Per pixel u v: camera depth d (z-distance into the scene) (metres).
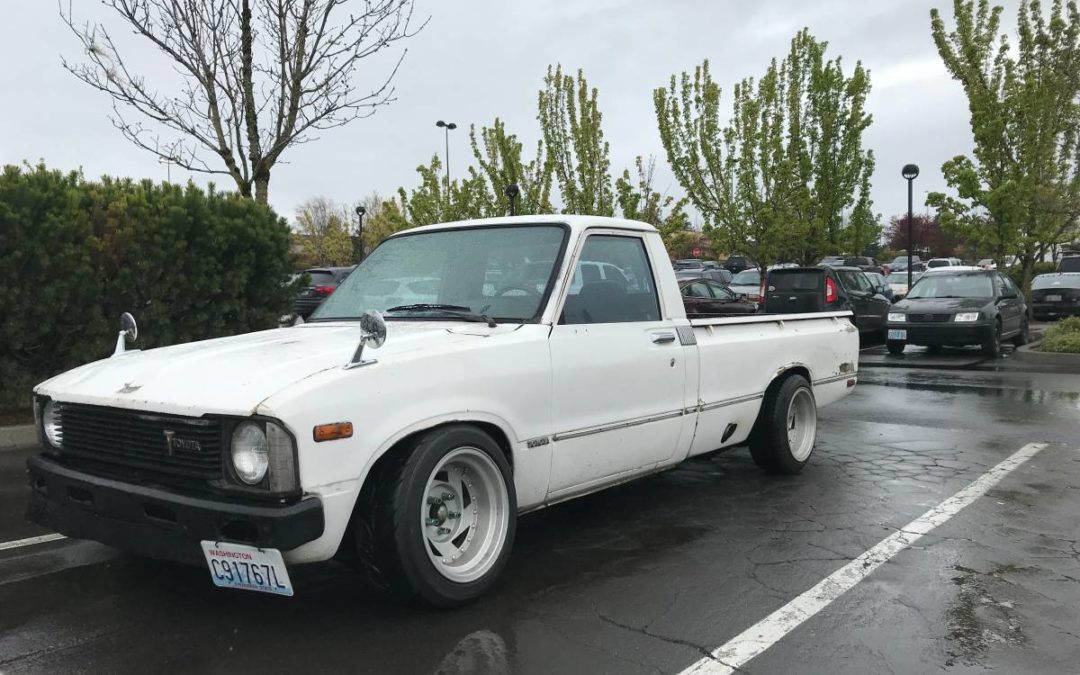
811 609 3.74
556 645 3.37
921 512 5.25
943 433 7.90
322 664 3.20
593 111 22.11
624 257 4.82
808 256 21.73
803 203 20.45
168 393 3.35
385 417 3.34
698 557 4.45
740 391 5.50
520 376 3.91
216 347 3.93
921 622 3.60
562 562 4.37
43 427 3.88
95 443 3.59
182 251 8.95
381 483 3.42
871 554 4.46
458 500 3.77
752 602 3.82
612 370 4.41
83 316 8.41
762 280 21.56
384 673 3.13
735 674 3.14
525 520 5.16
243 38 10.09
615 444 4.47
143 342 8.78
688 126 21.27
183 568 4.27
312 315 4.89
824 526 4.98
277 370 3.33
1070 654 3.30
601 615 3.68
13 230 7.73
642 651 3.33
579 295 4.42
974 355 15.20
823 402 6.59
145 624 3.57
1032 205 17.55
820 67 20.56
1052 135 17.39
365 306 4.75
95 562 4.37
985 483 5.96
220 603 3.80
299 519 3.05
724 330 5.46
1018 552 4.48
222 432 3.17
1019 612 3.70
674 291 5.05
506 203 23.06
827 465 6.61
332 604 3.78
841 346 6.77
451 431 3.58
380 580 3.48
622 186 21.42
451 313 4.29
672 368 4.84
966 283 15.38
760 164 21.02
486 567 3.77
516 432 3.90
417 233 5.10
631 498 5.65
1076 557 4.41
